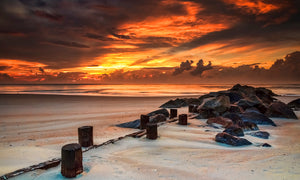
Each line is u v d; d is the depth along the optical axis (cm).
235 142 619
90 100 2434
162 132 798
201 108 1165
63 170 393
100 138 728
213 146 611
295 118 1151
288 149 576
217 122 953
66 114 1352
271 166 425
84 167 439
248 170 407
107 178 384
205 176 385
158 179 375
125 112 1453
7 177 383
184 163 459
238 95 1675
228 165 441
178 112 1461
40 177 393
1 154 541
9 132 838
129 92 4759
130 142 653
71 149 389
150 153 542
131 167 438
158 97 2980
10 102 2162
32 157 520
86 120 1130
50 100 2412
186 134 765
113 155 526
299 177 362
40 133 819
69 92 4575
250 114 1052
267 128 908
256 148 590
